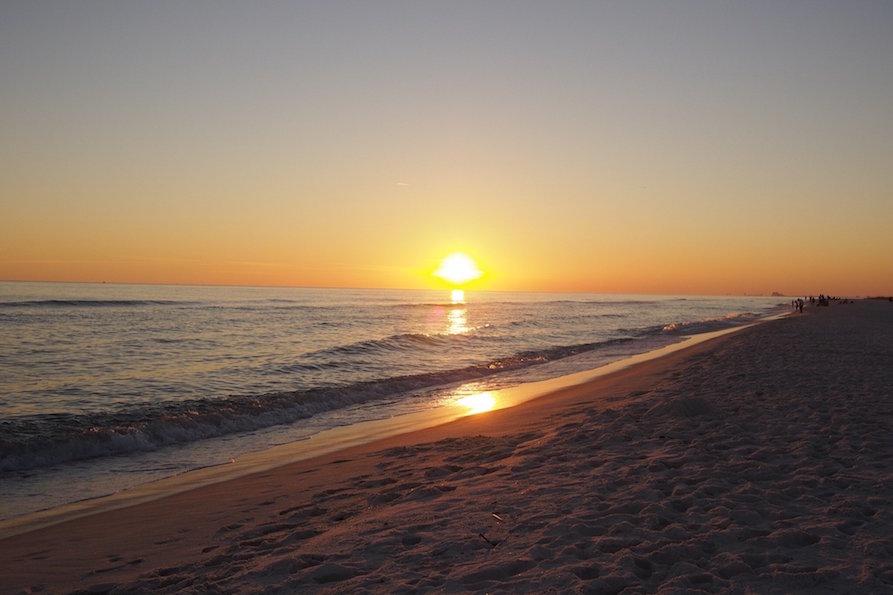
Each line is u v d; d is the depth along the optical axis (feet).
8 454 31.94
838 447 26.84
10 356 78.28
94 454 34.06
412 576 14.43
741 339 101.65
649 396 44.16
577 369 74.18
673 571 14.25
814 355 70.95
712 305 467.93
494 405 49.49
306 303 302.66
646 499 19.86
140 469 31.27
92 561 18.13
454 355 90.07
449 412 46.75
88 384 58.13
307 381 62.44
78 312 173.58
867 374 52.90
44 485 28.22
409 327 149.79
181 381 60.90
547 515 18.57
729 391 44.45
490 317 217.56
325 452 34.22
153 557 18.16
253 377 64.28
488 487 22.52
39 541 20.38
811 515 18.04
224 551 17.90
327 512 21.63
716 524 17.47
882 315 208.95
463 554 15.83
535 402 49.11
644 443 28.89
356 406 50.29
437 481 24.67
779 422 32.60
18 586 16.22
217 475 29.78
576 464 25.29
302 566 15.56
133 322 142.82
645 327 168.86
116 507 24.58
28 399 50.14
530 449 29.01
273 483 27.25
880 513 17.95
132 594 14.84
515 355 90.68
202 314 181.06
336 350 89.92
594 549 15.69
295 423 43.68
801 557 14.87
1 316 152.46
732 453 26.13
